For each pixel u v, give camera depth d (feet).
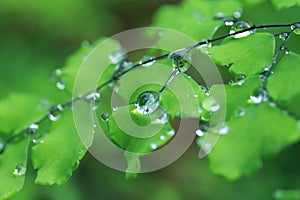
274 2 0.53
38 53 0.96
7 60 0.92
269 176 0.78
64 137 0.51
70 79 0.56
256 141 0.46
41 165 0.50
